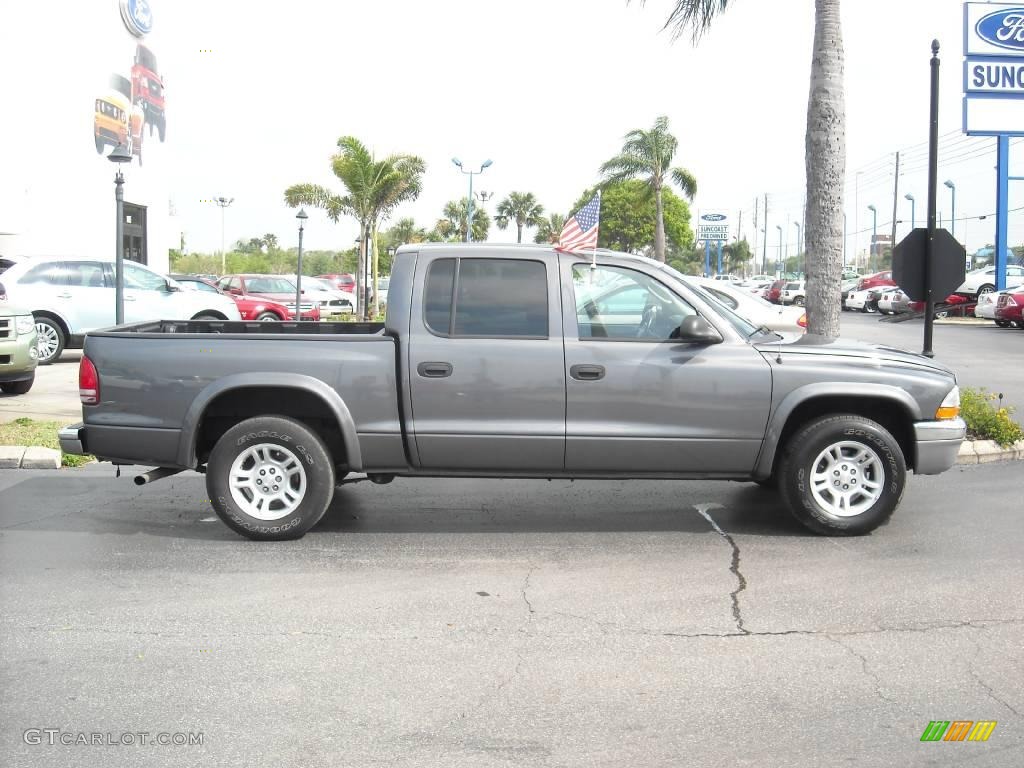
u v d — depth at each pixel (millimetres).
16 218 25031
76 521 7141
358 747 3750
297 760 3648
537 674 4426
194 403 6512
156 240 32250
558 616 5176
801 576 5840
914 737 3836
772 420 6480
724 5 11281
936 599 5422
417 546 6508
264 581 5762
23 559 6184
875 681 4352
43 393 12859
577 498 7910
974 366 17484
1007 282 33750
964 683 4328
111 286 17094
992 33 29844
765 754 3699
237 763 3627
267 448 6570
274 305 23906
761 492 8094
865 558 6203
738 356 6496
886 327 29938
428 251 6637
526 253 6594
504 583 5730
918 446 6594
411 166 30938
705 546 6492
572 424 6469
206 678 4375
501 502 7773
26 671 4445
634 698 4180
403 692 4238
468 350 6465
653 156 45000
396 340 6512
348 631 4957
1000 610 5250
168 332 7320
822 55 10086
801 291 47312
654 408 6465
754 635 4898
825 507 6617
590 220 7262
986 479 8547
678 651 4691
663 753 3703
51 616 5148
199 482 8531
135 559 6199
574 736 3840
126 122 29453
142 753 3695
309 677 4391
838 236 10242
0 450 9016
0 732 3861
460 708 4086
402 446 6531
